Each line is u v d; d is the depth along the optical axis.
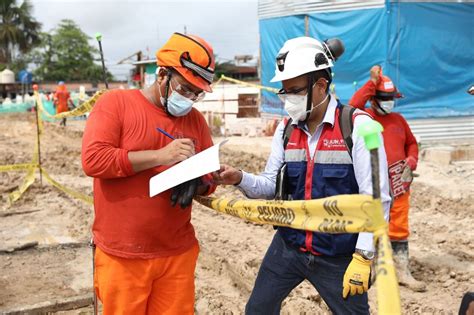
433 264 6.01
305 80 2.99
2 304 4.96
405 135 5.25
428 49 13.31
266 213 2.84
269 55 16.91
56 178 11.09
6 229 7.57
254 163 12.50
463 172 10.44
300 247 3.21
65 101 21.98
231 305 5.12
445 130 13.58
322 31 14.59
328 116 3.06
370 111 5.18
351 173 3.02
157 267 3.17
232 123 18.62
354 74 13.94
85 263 6.18
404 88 13.25
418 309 4.94
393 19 13.05
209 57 2.96
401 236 5.30
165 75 3.01
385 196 2.91
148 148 3.08
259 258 6.27
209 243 6.91
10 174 11.23
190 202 3.06
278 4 16.03
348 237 3.04
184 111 3.09
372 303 5.02
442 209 8.35
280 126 3.42
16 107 28.70
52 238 7.13
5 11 62.31
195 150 3.29
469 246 6.62
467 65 13.63
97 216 3.20
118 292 3.16
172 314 3.29
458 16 13.41
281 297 3.45
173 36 3.04
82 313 4.85
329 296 3.18
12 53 64.31
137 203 3.07
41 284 5.50
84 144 2.99
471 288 5.34
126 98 3.11
